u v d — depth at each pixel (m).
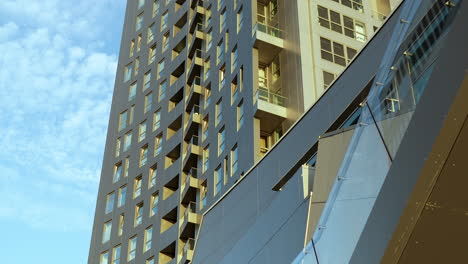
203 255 32.12
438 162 5.84
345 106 22.84
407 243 6.25
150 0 69.12
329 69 36.62
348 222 9.51
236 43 43.84
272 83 39.06
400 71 8.58
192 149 45.56
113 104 64.75
